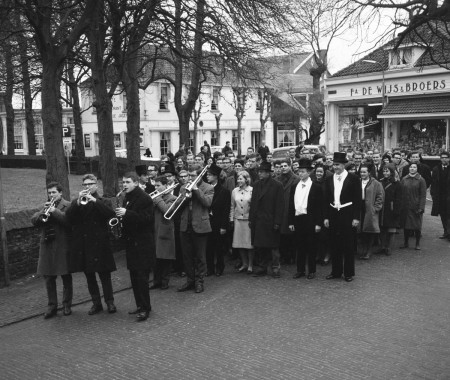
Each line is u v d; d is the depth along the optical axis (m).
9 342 7.04
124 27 13.35
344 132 32.84
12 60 20.67
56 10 12.31
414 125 28.19
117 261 11.47
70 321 7.82
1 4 12.39
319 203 9.75
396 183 11.64
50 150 11.77
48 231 7.91
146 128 39.62
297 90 46.03
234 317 7.73
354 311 7.85
